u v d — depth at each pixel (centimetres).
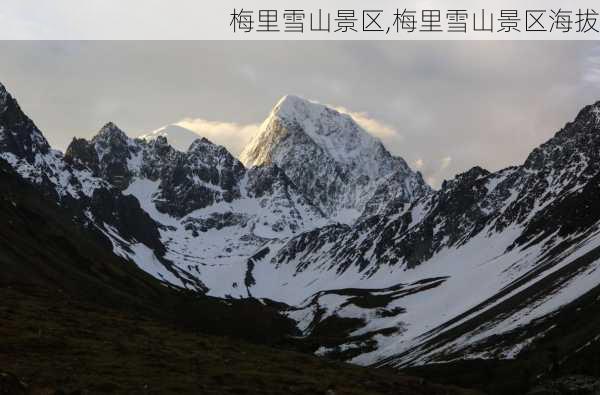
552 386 9762
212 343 9750
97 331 9100
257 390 7175
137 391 6462
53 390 5991
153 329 10144
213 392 6825
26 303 10369
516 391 12088
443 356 18625
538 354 14188
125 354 7925
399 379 9500
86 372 6894
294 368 8781
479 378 14500
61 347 7781
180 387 6775
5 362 6844
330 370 9181
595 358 11394
